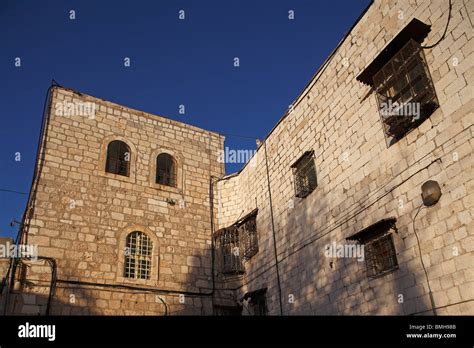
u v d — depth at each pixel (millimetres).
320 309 12273
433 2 10297
